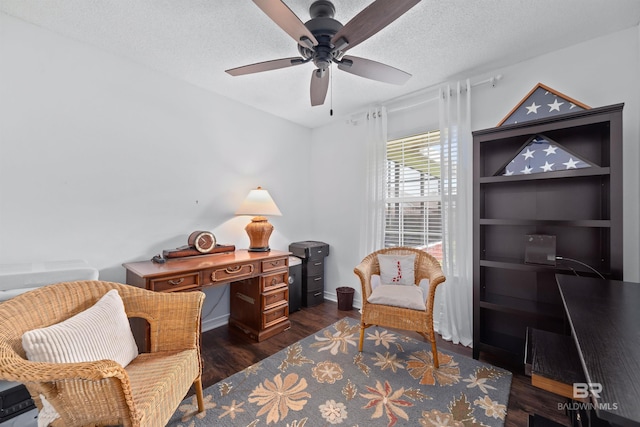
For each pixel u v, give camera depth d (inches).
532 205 84.0
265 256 97.3
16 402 47.0
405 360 82.2
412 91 108.1
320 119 138.8
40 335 41.3
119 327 51.7
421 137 113.4
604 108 63.1
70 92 75.7
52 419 39.2
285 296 105.1
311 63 87.0
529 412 60.4
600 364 28.8
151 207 91.8
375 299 84.7
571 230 77.8
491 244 91.4
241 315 105.0
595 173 65.1
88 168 78.9
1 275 55.1
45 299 49.8
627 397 23.5
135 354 54.0
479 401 63.9
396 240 121.3
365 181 127.0
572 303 46.6
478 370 76.8
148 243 91.1
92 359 44.7
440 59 86.2
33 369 33.7
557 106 81.6
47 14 66.4
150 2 62.1
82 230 78.0
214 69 91.7
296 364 79.9
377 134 121.4
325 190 145.8
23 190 69.1
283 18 50.1
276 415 59.8
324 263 145.3
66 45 74.9
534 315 73.3
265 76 95.8
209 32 72.9
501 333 88.7
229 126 113.7
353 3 62.4
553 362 48.9
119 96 84.4
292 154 141.5
